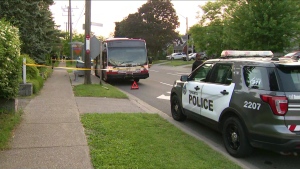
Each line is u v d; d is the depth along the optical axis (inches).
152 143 222.5
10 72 255.0
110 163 182.5
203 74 270.4
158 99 473.4
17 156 192.9
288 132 179.5
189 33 1674.5
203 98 256.4
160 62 2352.4
